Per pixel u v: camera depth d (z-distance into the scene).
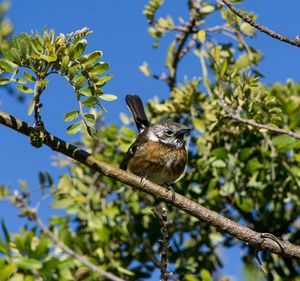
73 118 8.64
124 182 9.62
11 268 9.83
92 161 9.50
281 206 12.54
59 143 9.29
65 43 8.56
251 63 12.66
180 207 9.56
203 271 11.13
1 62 8.43
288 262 12.70
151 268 12.39
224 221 9.42
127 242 12.44
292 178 12.05
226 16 12.45
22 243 10.38
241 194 12.26
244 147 12.32
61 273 10.61
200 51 12.88
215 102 11.87
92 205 12.45
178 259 12.62
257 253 9.38
